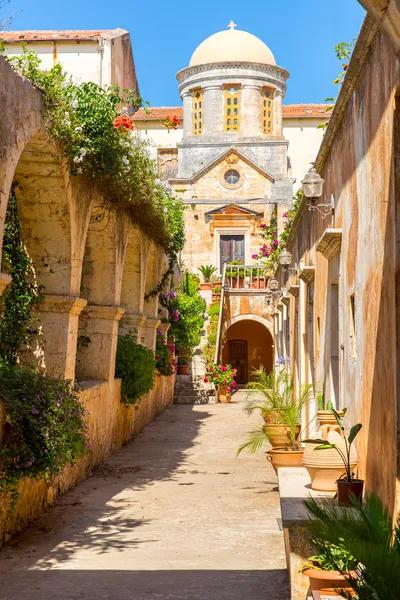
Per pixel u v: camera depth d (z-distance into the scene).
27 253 10.16
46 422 8.15
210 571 6.84
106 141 9.91
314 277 10.95
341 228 8.09
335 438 6.80
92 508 9.58
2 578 6.62
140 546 7.73
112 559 7.24
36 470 7.85
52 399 8.43
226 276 34.09
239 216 37.06
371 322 6.27
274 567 6.96
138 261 16.86
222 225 37.12
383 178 5.71
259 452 14.74
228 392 26.75
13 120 7.60
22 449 7.68
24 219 10.06
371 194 6.25
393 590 3.50
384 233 5.67
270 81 40.16
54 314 10.26
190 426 19.20
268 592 6.21
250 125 39.62
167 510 9.48
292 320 15.48
